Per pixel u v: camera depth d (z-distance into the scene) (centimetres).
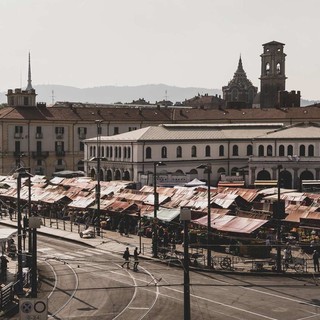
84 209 7981
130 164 11194
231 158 12306
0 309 3847
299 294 4262
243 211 6612
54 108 14850
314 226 5978
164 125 12031
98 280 4722
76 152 14612
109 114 15262
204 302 4056
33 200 8819
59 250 6031
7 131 13775
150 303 4047
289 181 11369
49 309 3903
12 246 5619
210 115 15688
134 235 6912
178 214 6475
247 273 4916
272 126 13000
